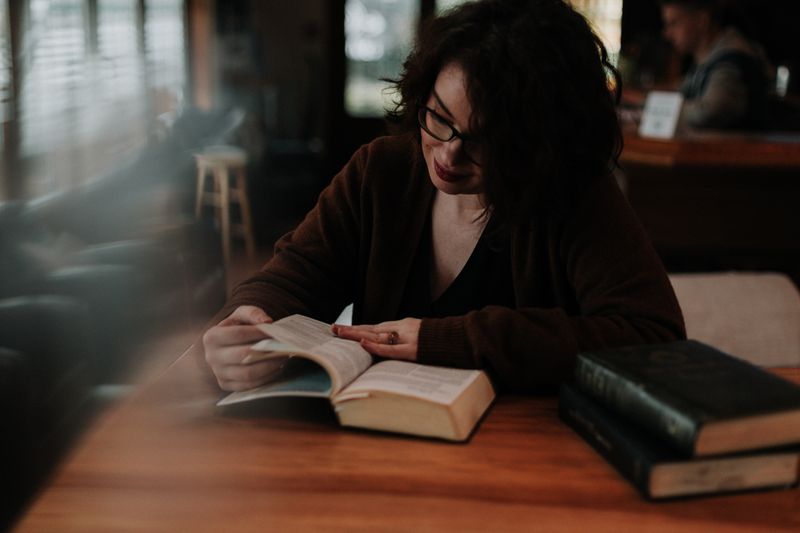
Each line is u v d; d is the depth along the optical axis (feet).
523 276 4.35
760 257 12.33
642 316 3.90
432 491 2.90
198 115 17.51
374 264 4.60
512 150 3.58
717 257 12.33
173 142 14.34
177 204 12.03
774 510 2.82
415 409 3.29
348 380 3.45
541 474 3.04
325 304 4.73
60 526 2.65
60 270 9.20
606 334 3.79
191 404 3.66
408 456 3.17
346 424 3.40
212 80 23.98
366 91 23.81
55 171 12.98
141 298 9.35
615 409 3.18
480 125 3.55
